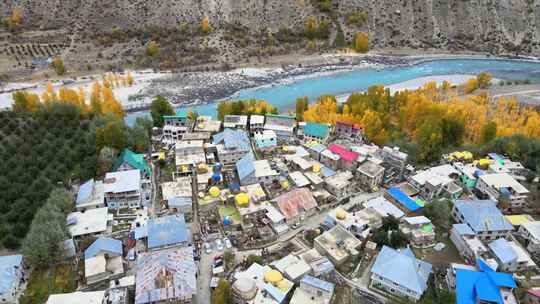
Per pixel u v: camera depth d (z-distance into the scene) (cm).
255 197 9362
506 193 9325
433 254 8206
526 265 7675
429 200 9775
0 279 7156
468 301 6669
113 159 10762
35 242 7638
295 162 10806
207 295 7356
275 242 8544
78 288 7394
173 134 12600
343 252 7912
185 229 8425
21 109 14038
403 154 10919
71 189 9844
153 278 6969
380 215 8950
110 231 8688
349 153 10994
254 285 6994
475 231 8294
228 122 13025
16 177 10138
